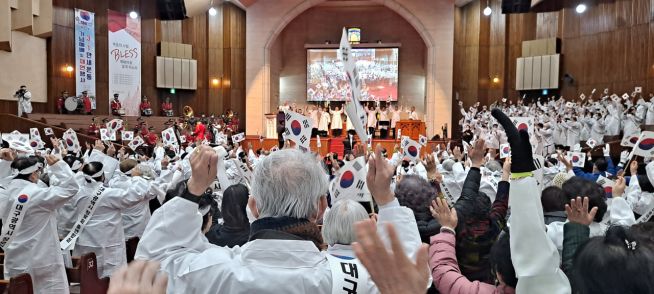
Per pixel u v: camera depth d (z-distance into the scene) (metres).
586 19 21.11
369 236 1.03
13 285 3.72
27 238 4.49
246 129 25.45
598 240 1.66
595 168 7.36
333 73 26.56
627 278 1.53
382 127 24.19
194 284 1.70
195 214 1.81
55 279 4.62
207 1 24.31
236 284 1.66
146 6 23.58
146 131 19.06
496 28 24.25
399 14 25.48
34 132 9.89
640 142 5.00
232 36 25.41
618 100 17.02
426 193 3.03
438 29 24.59
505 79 24.19
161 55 24.02
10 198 4.60
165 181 6.11
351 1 27.08
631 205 4.70
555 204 2.99
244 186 3.29
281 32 27.84
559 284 1.61
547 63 22.30
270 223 1.79
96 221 5.29
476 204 2.79
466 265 2.76
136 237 5.89
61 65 20.16
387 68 26.31
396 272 1.01
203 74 25.44
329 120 25.19
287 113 3.91
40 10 19.20
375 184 1.89
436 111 24.58
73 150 9.16
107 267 5.29
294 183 1.81
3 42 17.75
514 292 1.97
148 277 1.02
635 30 18.69
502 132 15.84
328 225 2.18
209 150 1.80
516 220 1.66
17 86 18.52
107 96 21.97
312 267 1.73
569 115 18.38
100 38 21.77
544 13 22.95
